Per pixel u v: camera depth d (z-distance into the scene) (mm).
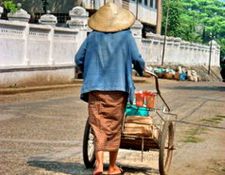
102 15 7453
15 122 13164
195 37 80250
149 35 45031
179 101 21031
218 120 15914
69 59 27141
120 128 7410
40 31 23891
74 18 28578
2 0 25469
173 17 69688
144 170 8547
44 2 39125
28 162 8719
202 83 38719
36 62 23609
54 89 23422
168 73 41469
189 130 13586
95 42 7352
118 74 7254
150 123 7902
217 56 75750
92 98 7309
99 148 7184
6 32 21000
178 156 10219
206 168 9344
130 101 7344
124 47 7320
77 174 7988
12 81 21438
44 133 11727
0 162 8625
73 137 11422
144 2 52500
